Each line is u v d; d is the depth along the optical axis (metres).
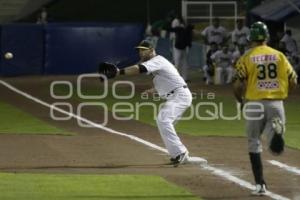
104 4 96.00
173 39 70.75
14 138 36.22
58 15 94.31
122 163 29.41
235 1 91.50
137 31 75.75
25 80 68.50
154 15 95.94
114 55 75.19
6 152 31.97
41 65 73.94
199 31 89.06
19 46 73.00
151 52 28.56
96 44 74.94
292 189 24.33
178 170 27.86
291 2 64.81
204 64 73.00
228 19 91.81
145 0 96.75
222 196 23.22
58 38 74.12
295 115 45.91
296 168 28.30
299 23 66.88
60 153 31.78
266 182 25.47
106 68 26.42
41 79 69.25
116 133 38.19
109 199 22.77
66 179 25.83
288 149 32.97
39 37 73.62
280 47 63.31
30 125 41.06
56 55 74.12
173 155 28.77
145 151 32.41
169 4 96.62
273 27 68.38
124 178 26.08
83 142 35.03
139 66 27.39
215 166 28.69
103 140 35.72
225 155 31.45
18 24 73.00
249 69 23.14
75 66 74.62
